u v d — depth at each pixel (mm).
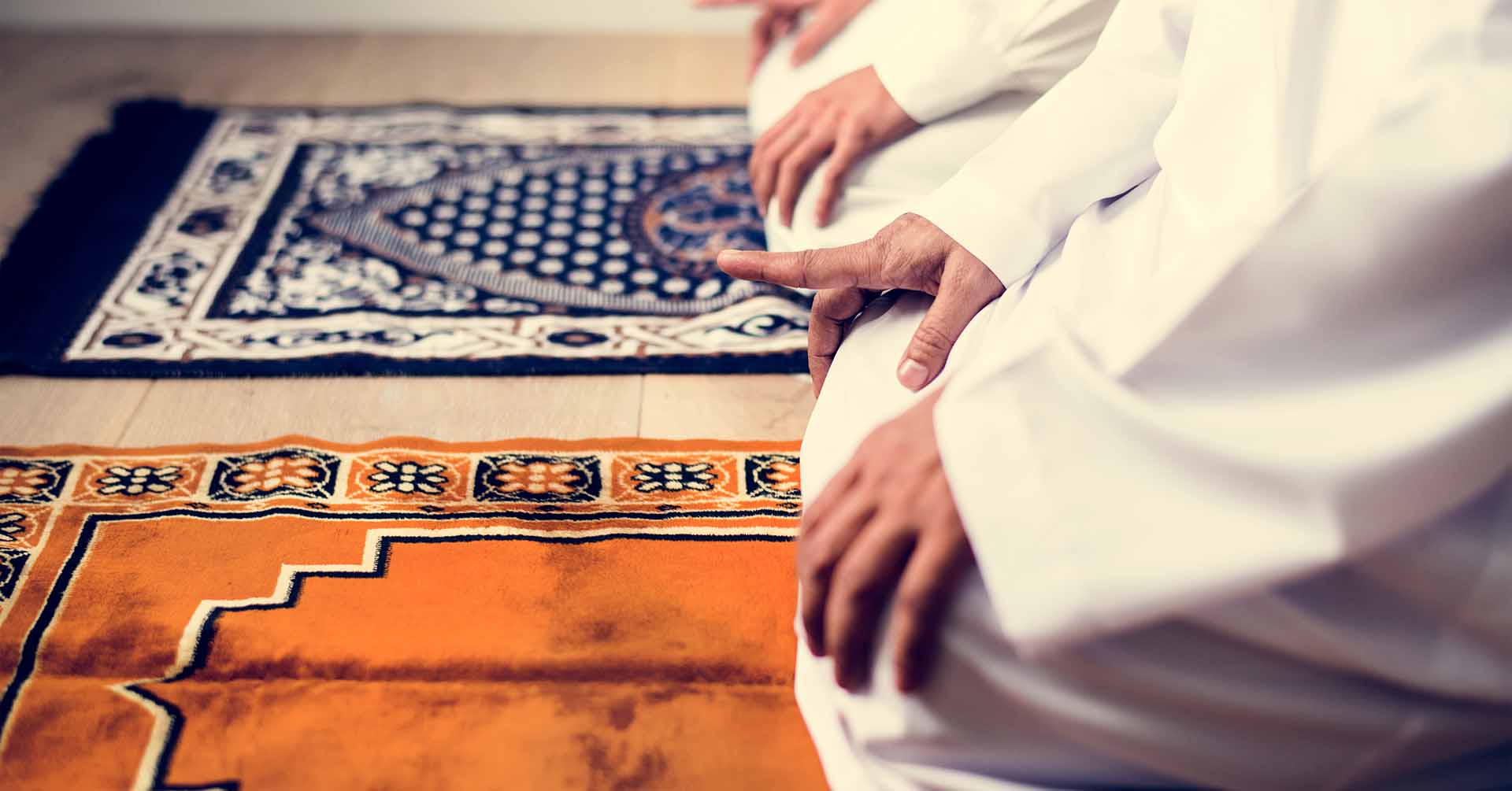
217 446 1318
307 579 1125
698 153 2029
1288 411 680
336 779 935
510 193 1891
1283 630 694
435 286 1652
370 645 1054
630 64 2416
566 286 1661
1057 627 703
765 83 1547
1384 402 664
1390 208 646
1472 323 671
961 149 1292
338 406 1397
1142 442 701
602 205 1864
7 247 1700
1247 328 687
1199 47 859
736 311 1608
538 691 1015
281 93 2229
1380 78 720
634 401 1422
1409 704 720
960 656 754
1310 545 654
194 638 1054
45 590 1104
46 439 1324
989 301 983
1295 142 762
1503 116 631
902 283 1017
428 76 2328
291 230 1775
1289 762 746
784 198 1355
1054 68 1255
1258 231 666
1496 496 680
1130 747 745
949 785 801
